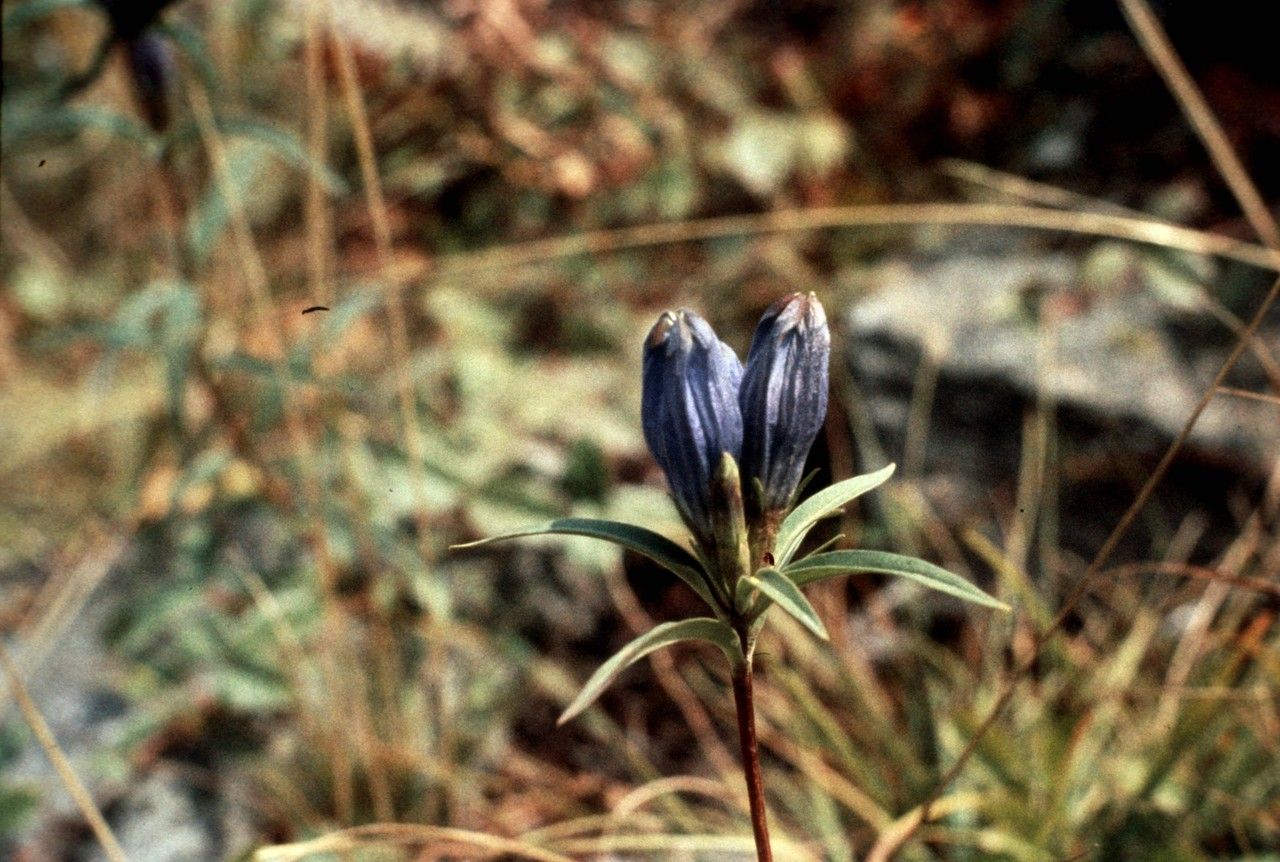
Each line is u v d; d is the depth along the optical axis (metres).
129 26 0.67
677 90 1.11
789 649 0.79
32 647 0.83
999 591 0.78
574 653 0.83
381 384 0.95
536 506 0.82
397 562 0.74
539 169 1.09
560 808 0.75
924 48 1.12
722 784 0.74
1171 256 0.88
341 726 0.74
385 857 0.69
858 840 0.69
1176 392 0.81
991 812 0.65
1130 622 0.76
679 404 0.46
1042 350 0.85
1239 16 1.03
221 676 0.76
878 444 0.87
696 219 1.08
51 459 1.02
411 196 1.12
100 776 0.77
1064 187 1.04
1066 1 1.10
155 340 0.69
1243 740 0.65
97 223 1.20
